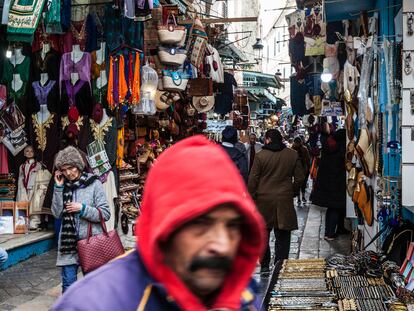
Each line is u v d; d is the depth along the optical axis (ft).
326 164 30.37
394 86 18.80
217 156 4.18
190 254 4.10
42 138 28.99
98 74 28.02
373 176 22.65
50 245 28.48
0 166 29.17
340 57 31.50
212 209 4.03
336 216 30.73
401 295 14.93
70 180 16.81
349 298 15.23
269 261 23.30
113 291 4.24
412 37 16.83
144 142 38.34
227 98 49.39
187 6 38.50
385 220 19.69
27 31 21.30
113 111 28.14
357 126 24.73
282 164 22.77
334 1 21.62
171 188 4.07
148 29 30.55
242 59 59.06
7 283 22.12
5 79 29.12
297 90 40.96
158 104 34.40
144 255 4.17
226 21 44.47
